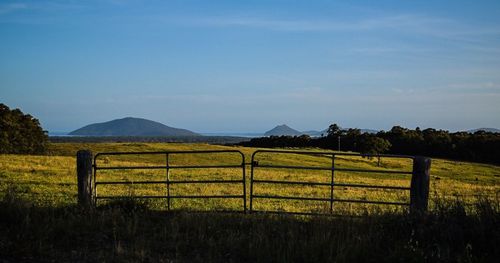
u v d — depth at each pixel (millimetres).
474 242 8289
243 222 10133
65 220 9711
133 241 8859
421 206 10453
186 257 8000
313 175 37125
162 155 66562
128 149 87500
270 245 8141
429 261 7543
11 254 7762
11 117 83250
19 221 9734
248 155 75812
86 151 11867
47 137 89562
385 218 9453
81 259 7750
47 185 19391
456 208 9250
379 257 7648
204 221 9906
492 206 9570
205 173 29922
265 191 20531
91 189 11852
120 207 11383
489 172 78688
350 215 10297
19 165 28109
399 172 10977
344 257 7406
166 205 14273
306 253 7770
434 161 98812
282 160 71938
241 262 7832
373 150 126500
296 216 11461
